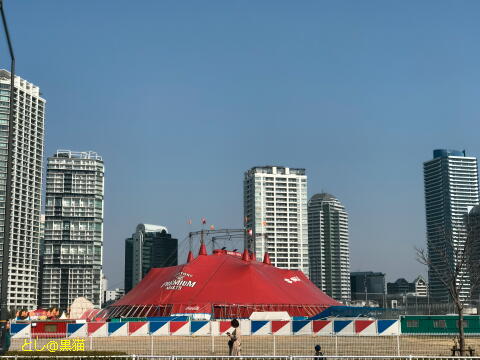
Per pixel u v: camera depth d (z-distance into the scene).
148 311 100.56
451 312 120.00
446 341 54.22
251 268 108.44
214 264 111.44
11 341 47.19
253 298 101.25
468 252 67.50
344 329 48.16
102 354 36.03
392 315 101.44
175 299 101.06
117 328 50.09
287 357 28.81
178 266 115.56
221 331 54.91
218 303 99.12
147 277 118.25
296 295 107.25
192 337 61.81
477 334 60.25
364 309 97.19
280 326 48.84
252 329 49.00
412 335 60.00
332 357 29.05
